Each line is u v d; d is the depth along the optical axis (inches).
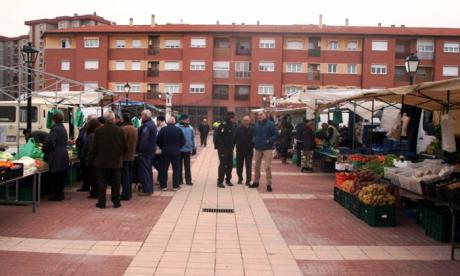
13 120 671.8
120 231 292.0
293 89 2145.7
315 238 286.8
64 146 385.7
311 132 657.6
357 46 2121.1
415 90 291.4
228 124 495.8
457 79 260.5
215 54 2185.0
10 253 242.1
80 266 223.9
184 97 2169.0
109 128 359.6
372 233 302.5
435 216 288.0
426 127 577.0
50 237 274.4
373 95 393.1
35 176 344.8
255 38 2127.2
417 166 356.8
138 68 2209.6
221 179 493.4
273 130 475.2
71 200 396.5
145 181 430.3
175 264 230.2
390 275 221.6
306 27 2191.2
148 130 426.6
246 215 349.7
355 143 700.0
